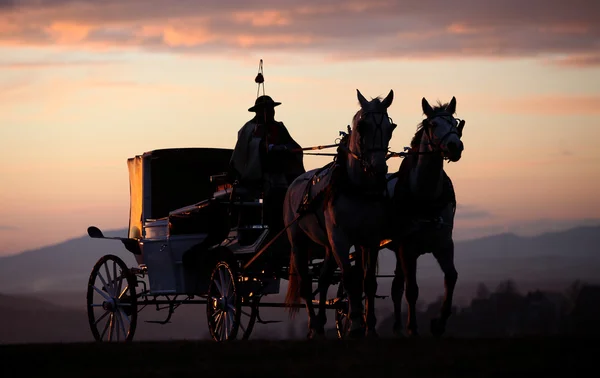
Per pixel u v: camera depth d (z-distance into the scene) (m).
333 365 11.85
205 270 19.44
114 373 11.73
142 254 20.89
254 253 18.25
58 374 11.78
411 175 16.22
